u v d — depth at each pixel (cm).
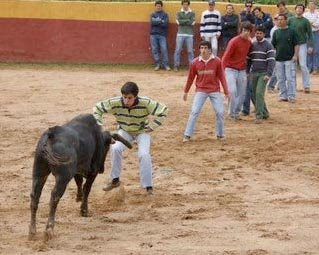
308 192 1177
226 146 1523
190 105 2025
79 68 2811
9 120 1806
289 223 993
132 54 2894
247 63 1789
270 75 1767
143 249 870
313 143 1545
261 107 1777
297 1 3169
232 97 1759
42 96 2161
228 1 3086
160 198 1138
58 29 2886
